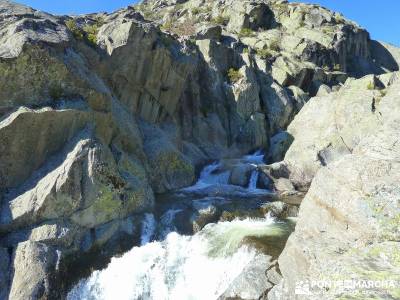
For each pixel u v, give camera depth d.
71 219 19.66
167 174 29.94
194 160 37.16
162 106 37.06
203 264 19.47
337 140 34.78
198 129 41.22
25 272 17.30
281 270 13.95
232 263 18.38
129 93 33.91
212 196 28.12
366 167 11.93
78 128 22.86
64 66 23.47
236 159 39.31
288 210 24.62
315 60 61.78
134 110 34.44
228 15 71.44
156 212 23.95
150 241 21.97
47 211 19.14
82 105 23.64
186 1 87.00
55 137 21.86
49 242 18.53
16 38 22.66
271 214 24.14
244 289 14.99
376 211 10.84
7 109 21.47
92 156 20.98
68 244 18.98
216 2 76.31
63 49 24.86
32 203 19.19
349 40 71.56
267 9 73.12
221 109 44.00
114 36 33.03
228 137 43.50
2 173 20.39
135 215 22.67
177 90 37.78
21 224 19.09
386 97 34.16
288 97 48.09
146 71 34.44
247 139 43.53
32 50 22.27
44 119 21.20
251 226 21.58
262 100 48.00
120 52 32.47
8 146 20.38
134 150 27.72
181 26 62.03
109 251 20.39
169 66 36.06
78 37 30.00
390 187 10.98
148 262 19.94
